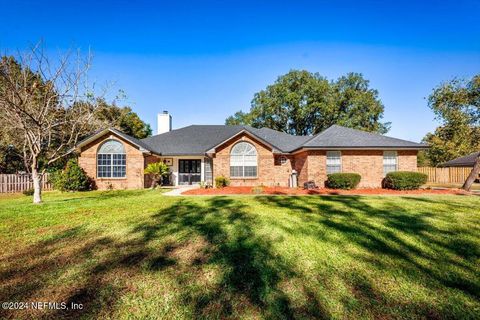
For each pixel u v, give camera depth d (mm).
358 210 8875
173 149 22188
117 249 5125
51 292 3541
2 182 19156
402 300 3320
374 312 3068
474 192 14961
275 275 3969
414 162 17984
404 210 8867
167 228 6535
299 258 4602
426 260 4555
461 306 3199
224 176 19422
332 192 14672
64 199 12727
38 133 10789
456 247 5203
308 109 39312
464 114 20422
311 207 9477
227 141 19562
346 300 3314
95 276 3988
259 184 19703
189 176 22266
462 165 27156
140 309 3143
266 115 42844
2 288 3646
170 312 3084
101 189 19312
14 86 9773
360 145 17469
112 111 18828
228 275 3977
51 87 10664
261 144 19859
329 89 40375
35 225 6977
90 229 6551
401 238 5730
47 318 2973
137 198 12500
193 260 4551
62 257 4746
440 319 2961
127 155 19547
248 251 4922
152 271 4141
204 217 7754
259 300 3309
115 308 3164
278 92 41500
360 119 39688
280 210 8875
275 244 5305
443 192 14773
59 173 18234
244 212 8508
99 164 19469
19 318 2977
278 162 20984
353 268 4219
